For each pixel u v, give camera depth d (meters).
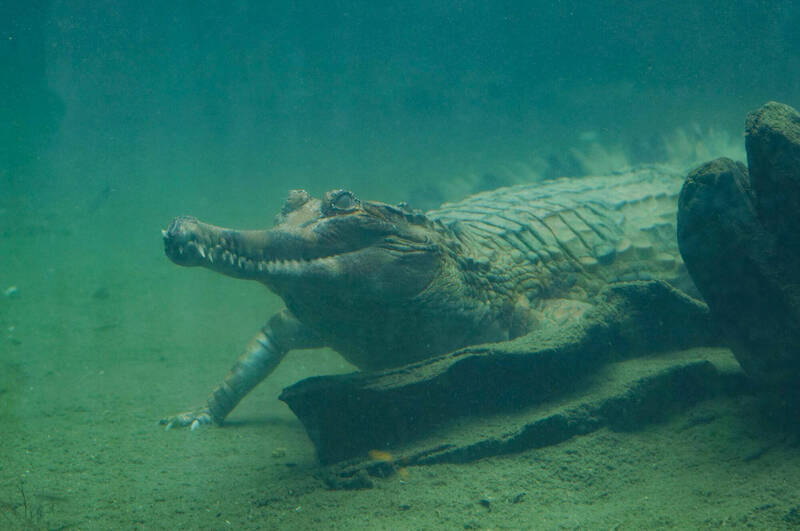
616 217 7.27
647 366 4.15
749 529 2.64
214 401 5.61
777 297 3.20
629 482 3.40
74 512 3.60
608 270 6.61
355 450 4.16
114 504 3.71
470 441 3.84
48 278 12.98
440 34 72.06
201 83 79.62
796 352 3.22
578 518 3.04
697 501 3.01
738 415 3.68
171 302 11.19
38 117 37.06
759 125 3.23
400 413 4.09
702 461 3.38
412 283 4.48
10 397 6.37
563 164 12.73
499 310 5.36
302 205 4.52
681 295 4.32
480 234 6.23
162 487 3.98
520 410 4.15
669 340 4.43
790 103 29.06
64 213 21.72
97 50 73.00
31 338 8.82
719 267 3.36
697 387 3.97
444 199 14.98
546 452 3.76
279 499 3.63
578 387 4.18
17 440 5.05
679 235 3.49
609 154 13.68
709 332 4.37
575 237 6.68
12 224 19.38
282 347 5.80
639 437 3.79
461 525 3.09
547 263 6.26
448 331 4.86
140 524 3.42
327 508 3.45
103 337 8.92
